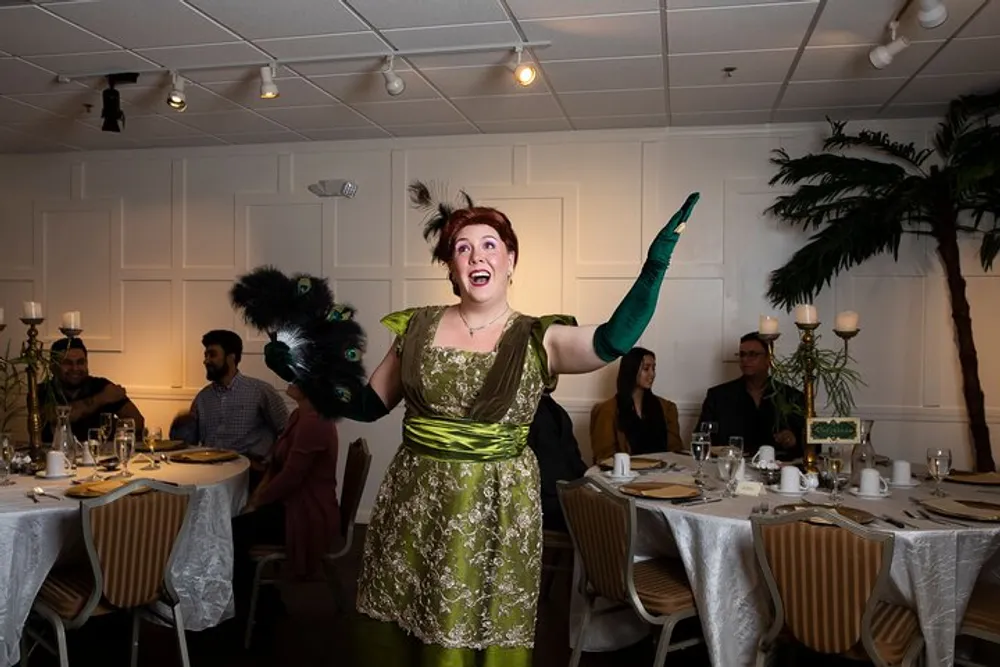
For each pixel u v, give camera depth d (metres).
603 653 3.39
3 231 6.14
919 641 2.49
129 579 2.76
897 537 2.50
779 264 5.02
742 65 3.96
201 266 5.79
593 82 4.23
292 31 3.54
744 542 2.67
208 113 4.88
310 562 3.50
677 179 5.12
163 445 4.06
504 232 1.67
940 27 3.47
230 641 3.50
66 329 3.90
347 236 5.56
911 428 4.91
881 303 4.94
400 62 3.94
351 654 3.37
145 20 3.42
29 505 2.80
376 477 5.55
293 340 1.66
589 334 1.57
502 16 3.36
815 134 4.98
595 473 3.53
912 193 4.59
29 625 3.09
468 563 1.57
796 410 3.51
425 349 1.63
